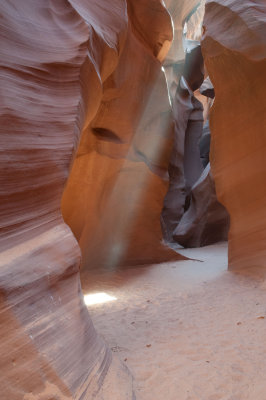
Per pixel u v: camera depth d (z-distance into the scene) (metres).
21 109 2.63
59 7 3.68
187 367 2.97
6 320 1.91
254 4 6.31
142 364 3.06
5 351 1.85
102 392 2.26
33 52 3.04
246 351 3.25
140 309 5.09
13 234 2.29
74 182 7.35
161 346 3.52
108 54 4.59
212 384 2.66
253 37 6.09
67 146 2.90
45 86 3.02
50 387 1.95
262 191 6.61
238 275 6.81
